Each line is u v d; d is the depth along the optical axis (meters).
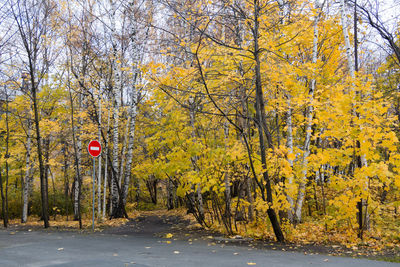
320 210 11.78
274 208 7.22
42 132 13.75
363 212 7.90
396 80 12.64
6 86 12.80
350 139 7.04
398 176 6.62
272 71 6.93
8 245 6.37
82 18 13.22
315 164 7.63
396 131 8.93
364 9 7.70
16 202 18.19
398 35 8.51
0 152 14.17
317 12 8.38
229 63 7.46
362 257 5.36
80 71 13.19
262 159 6.90
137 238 8.07
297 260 4.89
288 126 8.10
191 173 7.98
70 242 6.86
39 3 11.09
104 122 16.12
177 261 4.64
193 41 7.39
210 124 9.12
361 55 12.45
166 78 6.33
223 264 4.44
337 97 6.91
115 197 14.32
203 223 10.41
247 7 7.11
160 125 9.73
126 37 13.94
